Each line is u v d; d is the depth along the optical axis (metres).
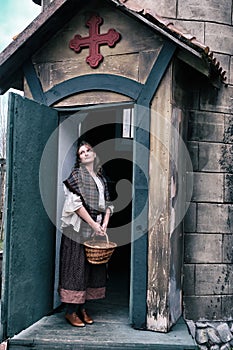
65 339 3.00
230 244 3.84
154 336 3.08
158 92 3.20
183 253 3.69
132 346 2.94
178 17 3.84
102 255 3.28
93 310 3.70
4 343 2.96
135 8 3.09
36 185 3.25
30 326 3.25
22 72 3.69
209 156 3.80
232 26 3.97
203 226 3.76
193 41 2.99
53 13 3.23
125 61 3.30
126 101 3.30
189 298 3.69
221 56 3.90
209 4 3.88
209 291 3.75
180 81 3.46
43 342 2.96
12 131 2.97
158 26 3.04
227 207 3.85
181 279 3.63
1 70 3.55
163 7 3.82
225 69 3.90
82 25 3.42
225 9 3.94
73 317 3.29
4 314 2.93
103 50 3.36
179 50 3.17
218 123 3.84
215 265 3.78
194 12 3.85
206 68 3.19
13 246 2.97
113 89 3.32
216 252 3.79
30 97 3.59
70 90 3.45
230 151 3.88
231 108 3.90
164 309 3.15
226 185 3.85
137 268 3.22
